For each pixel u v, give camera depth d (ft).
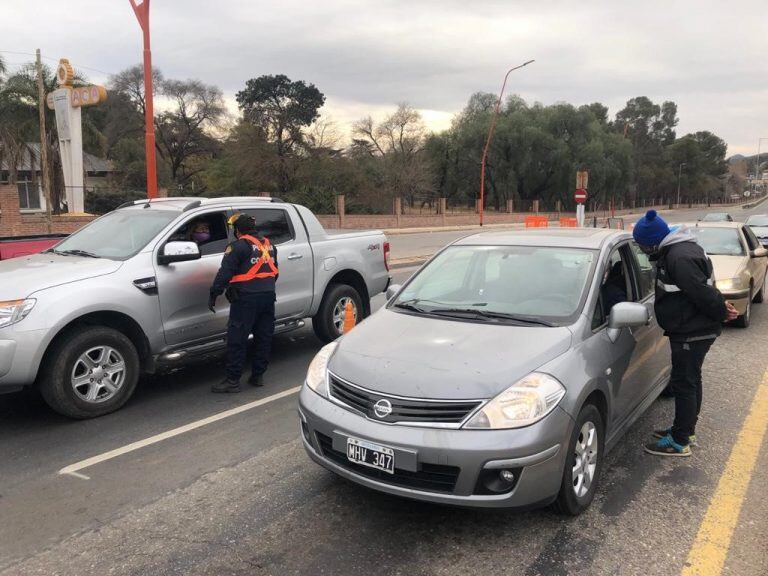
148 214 20.04
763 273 34.37
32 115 90.12
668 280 13.34
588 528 10.88
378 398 10.34
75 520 11.39
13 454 14.42
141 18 44.78
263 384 19.66
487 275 14.11
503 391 10.00
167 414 17.01
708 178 406.41
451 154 216.54
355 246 25.03
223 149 173.37
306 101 170.91
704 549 10.21
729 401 17.83
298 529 10.96
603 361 11.73
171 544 10.53
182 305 18.56
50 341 15.49
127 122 181.47
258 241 18.53
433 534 10.75
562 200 226.99
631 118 405.39
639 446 14.60
